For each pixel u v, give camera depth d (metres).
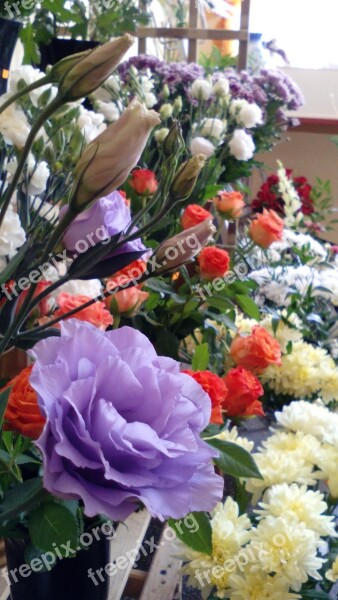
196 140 1.19
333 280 1.36
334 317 1.41
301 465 0.70
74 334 0.34
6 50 0.64
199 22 2.06
